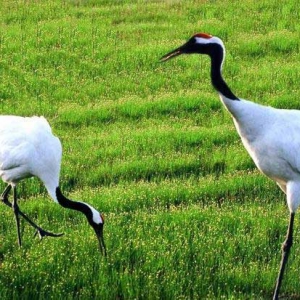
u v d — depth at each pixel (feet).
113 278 35.45
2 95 68.39
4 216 43.75
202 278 35.70
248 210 43.42
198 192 46.88
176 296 34.58
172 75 73.15
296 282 36.27
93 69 75.10
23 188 48.60
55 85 71.26
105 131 59.36
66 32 85.05
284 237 40.47
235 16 89.66
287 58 77.51
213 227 40.47
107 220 42.04
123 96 68.49
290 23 87.04
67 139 56.85
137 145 55.06
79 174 50.62
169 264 36.55
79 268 36.24
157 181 49.80
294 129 35.27
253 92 68.08
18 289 34.76
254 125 35.04
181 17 90.68
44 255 37.19
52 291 34.24
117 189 46.96
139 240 38.75
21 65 75.87
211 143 55.52
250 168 51.83
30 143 39.70
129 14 92.07
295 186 35.83
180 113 63.26
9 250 39.11
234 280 35.83
